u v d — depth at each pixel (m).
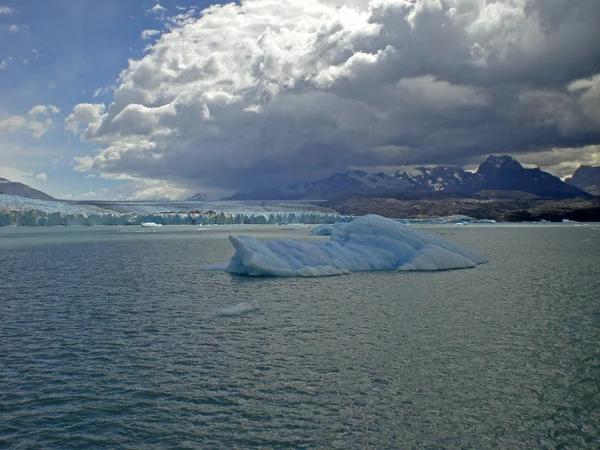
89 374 14.91
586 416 12.11
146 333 19.36
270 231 134.12
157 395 13.35
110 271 39.47
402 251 40.19
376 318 21.59
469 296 26.73
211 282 32.41
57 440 11.10
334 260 37.12
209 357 16.33
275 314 22.47
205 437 11.17
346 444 10.87
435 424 11.71
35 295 28.00
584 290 28.75
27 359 16.30
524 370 14.98
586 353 16.53
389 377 14.45
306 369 15.12
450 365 15.41
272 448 10.72
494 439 11.07
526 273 36.56
